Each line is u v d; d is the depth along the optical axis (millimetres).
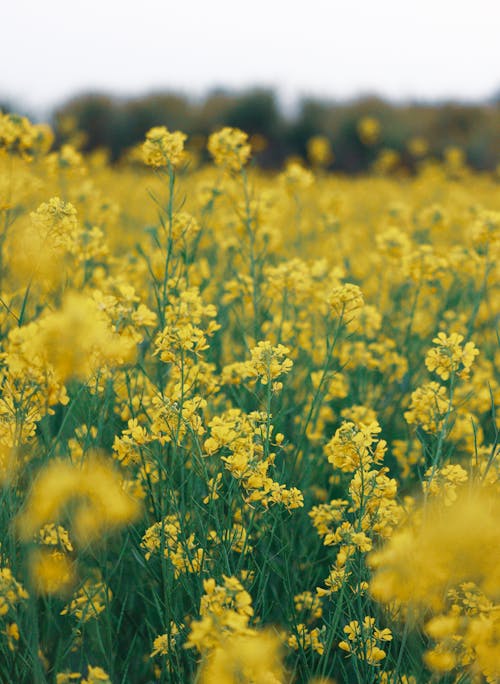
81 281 3227
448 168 11789
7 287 3295
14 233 3307
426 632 1981
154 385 2471
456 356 2289
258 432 2164
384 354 3781
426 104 23375
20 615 2039
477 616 1823
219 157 3662
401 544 1801
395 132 21094
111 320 1905
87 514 1918
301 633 2238
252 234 3576
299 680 2309
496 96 24828
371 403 3617
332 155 21109
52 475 1808
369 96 22281
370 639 2037
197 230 3102
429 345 4227
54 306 2623
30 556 1732
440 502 2170
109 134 21000
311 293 3664
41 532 2047
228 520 2117
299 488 2793
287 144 21844
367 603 2164
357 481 2107
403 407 3637
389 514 2189
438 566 1691
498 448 2479
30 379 1720
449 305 4766
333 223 6133
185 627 2086
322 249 6250
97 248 3344
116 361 1772
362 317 3684
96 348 1657
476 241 3625
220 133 3646
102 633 2285
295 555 2664
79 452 2430
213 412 2924
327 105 22156
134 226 7305
